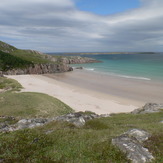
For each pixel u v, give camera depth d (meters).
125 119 21.52
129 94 49.94
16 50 173.12
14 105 31.69
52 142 10.60
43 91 52.28
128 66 128.38
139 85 61.03
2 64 99.94
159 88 55.50
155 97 46.09
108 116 24.41
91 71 111.88
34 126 16.66
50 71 114.88
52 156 8.57
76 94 50.34
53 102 36.41
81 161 8.05
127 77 79.12
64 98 45.19
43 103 34.09
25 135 11.48
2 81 61.09
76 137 11.53
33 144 9.99
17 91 49.12
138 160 8.02
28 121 18.70
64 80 78.31
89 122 17.84
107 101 43.38
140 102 42.38
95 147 9.47
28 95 39.41
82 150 9.24
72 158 8.37
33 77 89.06
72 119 17.91
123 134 11.33
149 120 20.06
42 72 112.56
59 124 16.06
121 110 36.66
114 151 8.82
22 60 114.56
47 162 7.85
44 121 19.00
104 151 8.92
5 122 20.36
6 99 35.28
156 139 10.48
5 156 8.29
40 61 126.50
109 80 73.81
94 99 45.16
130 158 8.20
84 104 40.53
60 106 35.06
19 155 8.48
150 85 60.31
